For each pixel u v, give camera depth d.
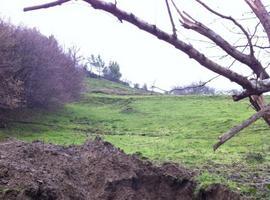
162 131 17.11
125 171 6.40
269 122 3.39
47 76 19.97
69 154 6.84
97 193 5.89
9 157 5.88
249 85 3.23
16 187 4.86
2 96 16.19
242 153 10.62
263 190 6.63
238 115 20.44
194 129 17.14
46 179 5.27
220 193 6.20
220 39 3.24
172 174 6.70
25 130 15.89
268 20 3.29
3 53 16.41
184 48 2.99
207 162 9.16
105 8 2.74
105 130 17.38
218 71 3.12
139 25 2.88
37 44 19.19
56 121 18.92
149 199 6.33
